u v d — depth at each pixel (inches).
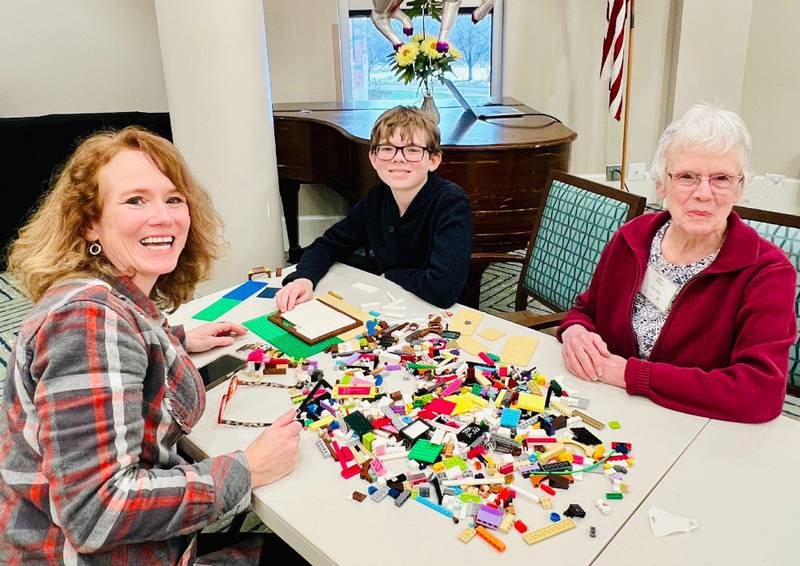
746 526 35.8
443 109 149.8
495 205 115.1
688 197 49.1
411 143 71.1
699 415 46.2
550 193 85.1
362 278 74.5
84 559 34.3
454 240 69.7
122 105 161.2
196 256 48.5
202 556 41.8
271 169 111.2
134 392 34.8
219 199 106.7
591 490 38.9
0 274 146.6
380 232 81.0
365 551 34.5
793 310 48.1
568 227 81.0
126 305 37.0
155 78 160.6
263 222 111.2
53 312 33.7
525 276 88.4
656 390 47.7
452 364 53.0
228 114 102.2
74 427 32.3
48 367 32.6
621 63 150.3
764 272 48.7
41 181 142.2
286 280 72.1
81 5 151.3
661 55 167.5
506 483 39.6
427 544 34.9
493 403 47.6
